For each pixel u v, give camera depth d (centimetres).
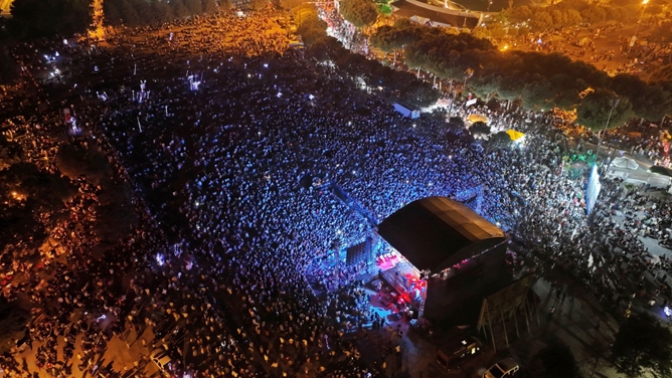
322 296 4597
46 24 10594
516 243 5312
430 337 4259
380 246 4975
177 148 6912
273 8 14712
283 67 10231
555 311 4522
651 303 4475
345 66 9488
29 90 8656
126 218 5347
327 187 6072
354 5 12181
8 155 6156
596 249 5125
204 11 13762
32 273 4706
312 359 3984
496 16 13300
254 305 4416
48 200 5119
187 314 4325
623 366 3884
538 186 6175
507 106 8800
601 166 6825
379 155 6806
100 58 10338
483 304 4119
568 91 7281
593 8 13088
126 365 3881
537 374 3850
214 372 3797
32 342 4041
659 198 6169
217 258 4931
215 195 5859
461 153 6881
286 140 7169
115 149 6856
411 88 8450
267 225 5350
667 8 14025
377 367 3978
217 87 9088
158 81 9262
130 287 4600
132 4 12288
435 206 4844
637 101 7238
